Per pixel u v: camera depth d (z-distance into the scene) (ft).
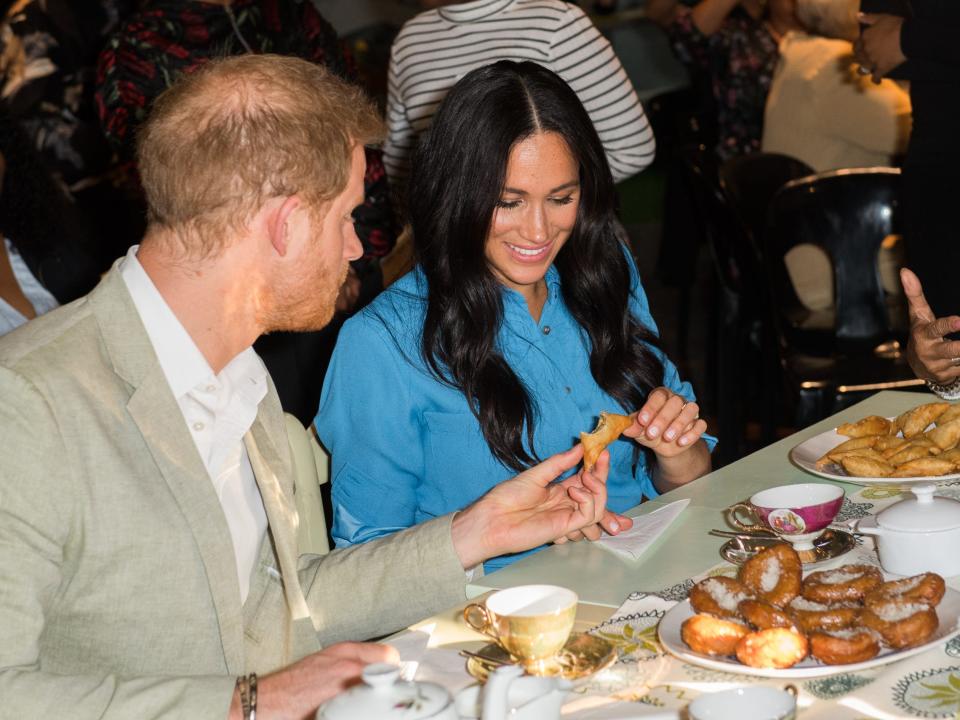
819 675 4.01
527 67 6.34
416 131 10.01
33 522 4.19
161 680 4.23
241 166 4.43
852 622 4.23
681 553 5.45
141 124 4.63
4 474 4.15
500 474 6.65
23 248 8.52
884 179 11.53
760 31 15.64
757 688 3.68
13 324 8.36
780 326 11.56
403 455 6.55
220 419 5.00
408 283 6.72
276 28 9.80
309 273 4.70
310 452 6.31
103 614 4.47
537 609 4.36
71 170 10.77
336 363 6.59
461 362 6.48
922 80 9.75
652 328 7.27
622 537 5.68
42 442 4.23
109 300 4.59
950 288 9.93
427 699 3.53
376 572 5.25
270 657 5.11
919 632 4.11
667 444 6.26
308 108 4.54
